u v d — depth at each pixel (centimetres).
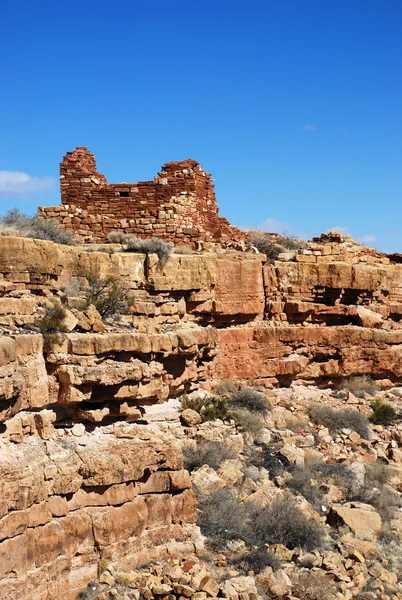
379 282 2889
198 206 2756
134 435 1627
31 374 1502
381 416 2547
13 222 2248
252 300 2567
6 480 1313
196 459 1881
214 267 2414
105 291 2028
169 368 2047
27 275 1784
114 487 1486
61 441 1512
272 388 2572
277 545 1627
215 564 1523
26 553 1318
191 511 1589
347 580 1541
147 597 1377
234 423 2158
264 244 2933
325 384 2730
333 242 3250
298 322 2684
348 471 2073
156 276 2206
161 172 2752
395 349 2830
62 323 1642
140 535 1512
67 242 2325
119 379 1619
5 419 1384
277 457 2059
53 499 1398
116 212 2719
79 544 1423
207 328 2202
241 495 1798
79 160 2759
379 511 1905
